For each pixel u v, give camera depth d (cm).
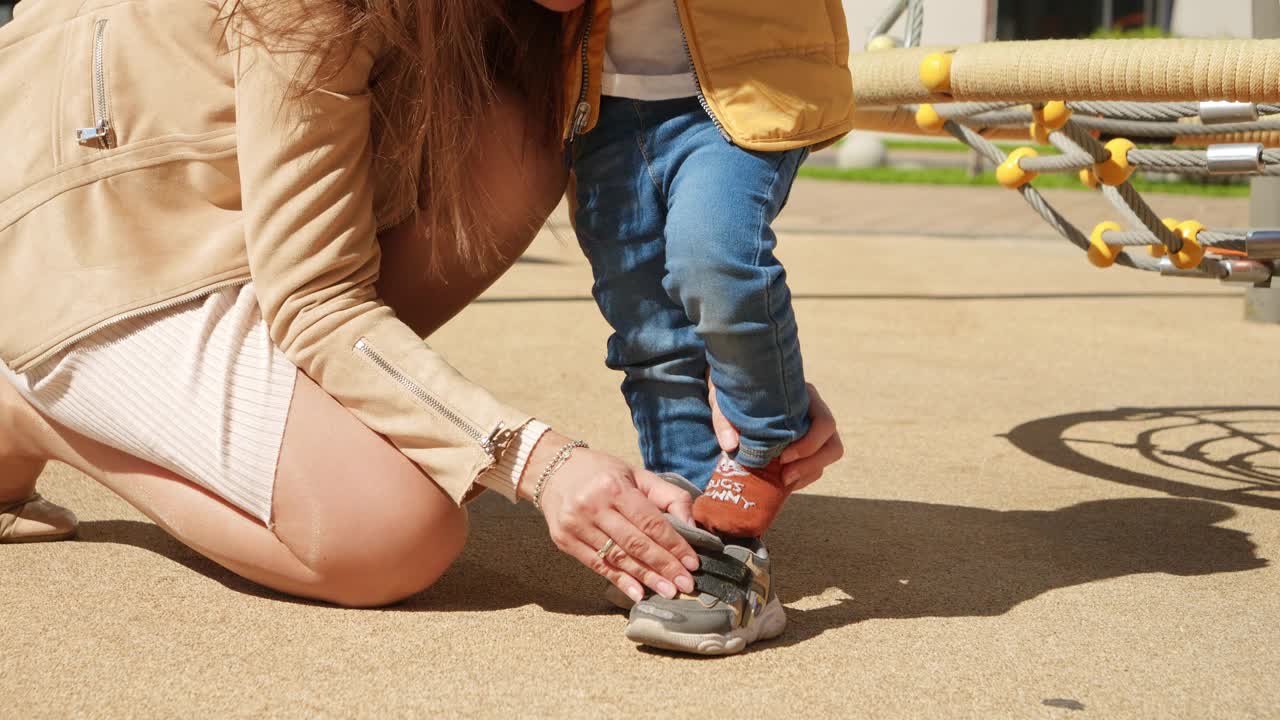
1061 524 169
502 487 122
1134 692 110
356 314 124
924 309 384
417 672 113
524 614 130
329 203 123
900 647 121
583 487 117
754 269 117
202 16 132
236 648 118
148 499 136
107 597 131
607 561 118
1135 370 292
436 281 146
